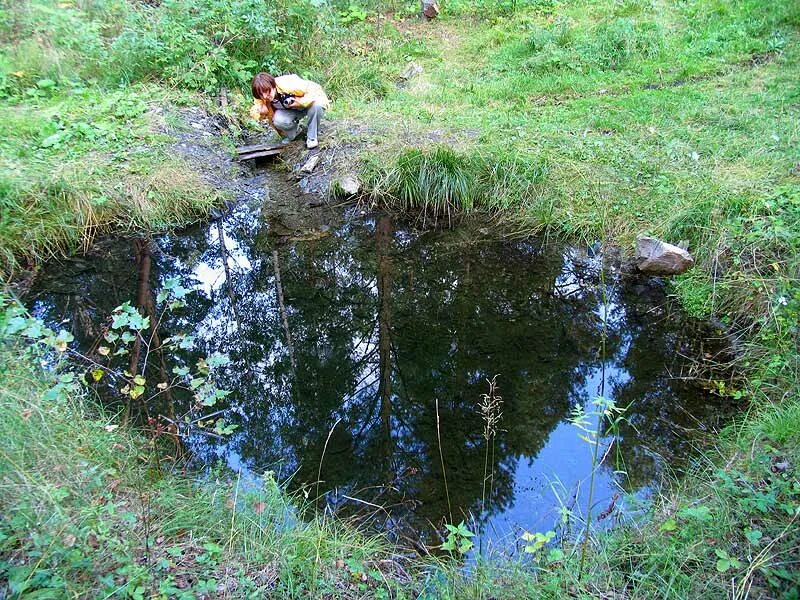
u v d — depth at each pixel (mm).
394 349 5027
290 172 7180
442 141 7020
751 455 3520
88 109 7102
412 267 6000
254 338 5125
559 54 8852
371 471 3906
